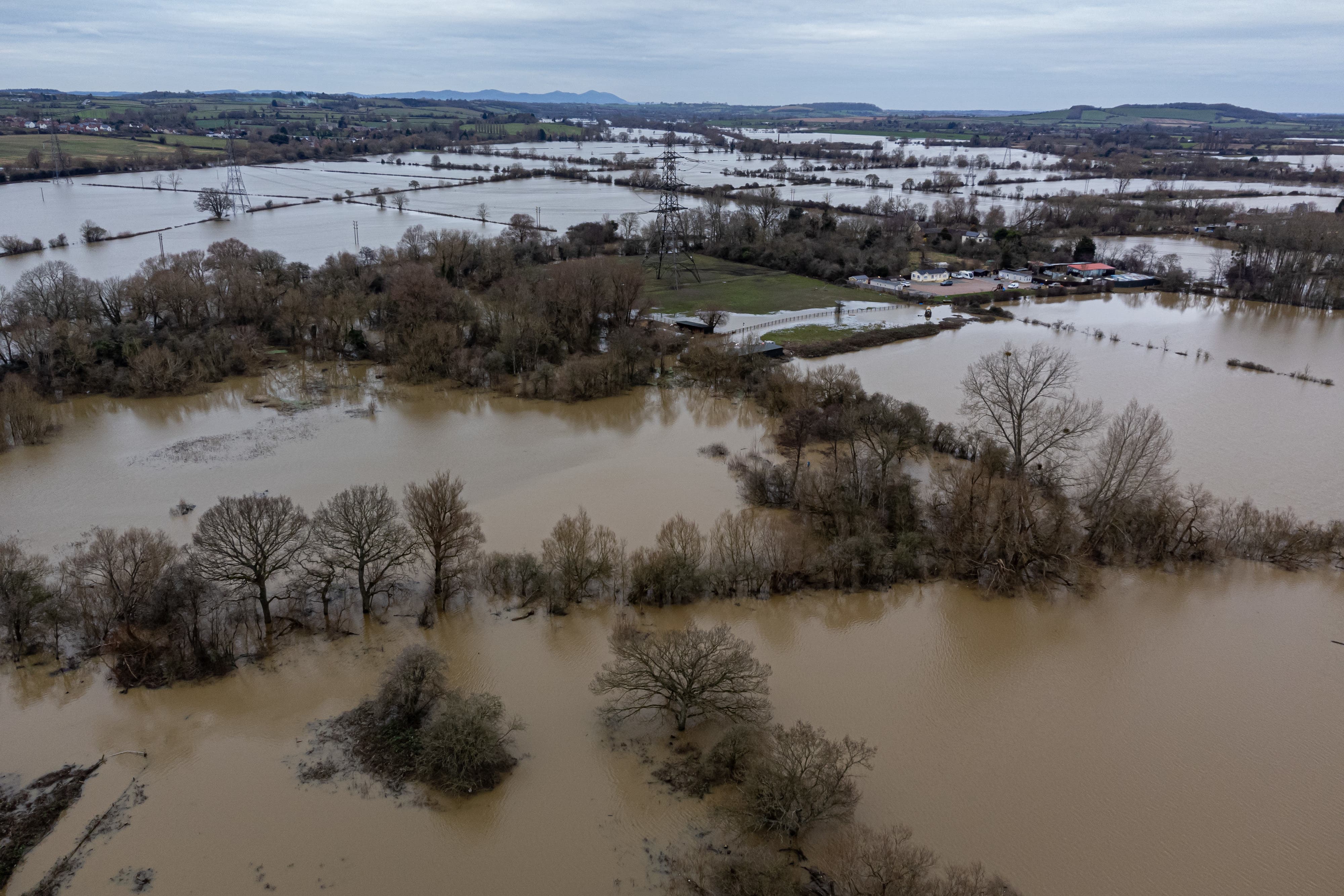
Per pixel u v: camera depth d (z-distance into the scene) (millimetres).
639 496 107562
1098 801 62250
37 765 62688
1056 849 57969
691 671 65438
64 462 113812
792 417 124250
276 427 128000
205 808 59375
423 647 72062
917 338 184250
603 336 176125
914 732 68750
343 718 68250
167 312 161500
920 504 101750
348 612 81562
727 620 83562
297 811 59344
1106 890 55094
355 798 60688
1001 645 80750
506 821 59156
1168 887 55406
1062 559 91188
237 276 166000
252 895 52969
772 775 58031
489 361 149625
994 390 119250
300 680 72438
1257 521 96938
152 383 139375
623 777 63219
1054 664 78125
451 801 60719
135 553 76312
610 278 173750
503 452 121062
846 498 99312
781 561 88312
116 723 67125
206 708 69062
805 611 85625
